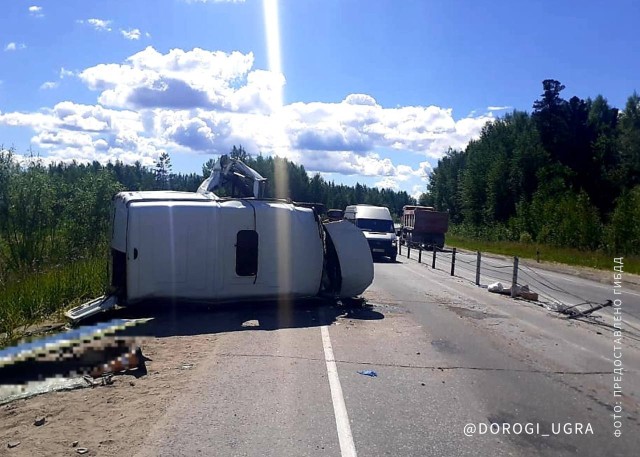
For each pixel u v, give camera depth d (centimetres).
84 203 2250
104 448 548
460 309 1473
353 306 1427
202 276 1259
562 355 998
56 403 676
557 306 1551
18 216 1783
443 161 11088
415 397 726
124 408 659
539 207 5978
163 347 965
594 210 4909
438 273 2566
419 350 991
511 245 5234
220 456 532
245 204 1320
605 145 7131
